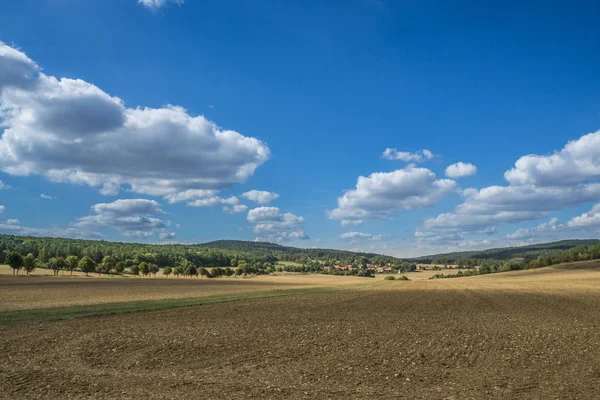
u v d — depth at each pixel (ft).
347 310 120.26
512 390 36.86
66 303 132.98
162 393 36.63
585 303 135.74
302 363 48.75
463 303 144.05
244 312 112.47
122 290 223.51
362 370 45.09
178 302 141.28
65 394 36.58
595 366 46.26
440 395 35.68
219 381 40.68
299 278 557.33
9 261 386.73
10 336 68.18
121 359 51.11
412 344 61.77
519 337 67.62
